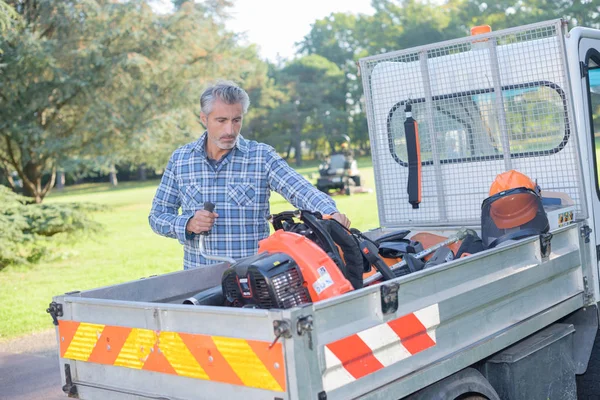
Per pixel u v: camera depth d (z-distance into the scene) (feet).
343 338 8.52
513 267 11.61
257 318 8.24
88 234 51.03
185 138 99.76
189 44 94.32
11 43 71.61
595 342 14.60
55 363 23.21
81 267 46.62
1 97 75.51
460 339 10.46
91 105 81.66
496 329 11.24
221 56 101.60
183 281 12.58
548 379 12.62
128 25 83.56
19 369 22.71
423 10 273.33
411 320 9.47
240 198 13.50
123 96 87.81
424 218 17.12
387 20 290.56
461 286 10.44
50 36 81.05
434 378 9.77
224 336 8.64
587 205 14.73
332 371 8.43
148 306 9.48
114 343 10.02
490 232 13.69
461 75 16.35
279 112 299.79
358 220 58.54
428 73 16.67
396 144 17.37
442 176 16.83
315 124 314.96
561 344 13.12
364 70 17.51
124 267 45.34
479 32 16.34
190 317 9.01
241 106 13.16
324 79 326.85
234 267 9.97
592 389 14.69
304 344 8.03
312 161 319.27
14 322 29.53
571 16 164.86
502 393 11.78
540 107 15.33
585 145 14.78
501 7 206.39
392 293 9.14
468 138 16.47
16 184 94.48
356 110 330.95
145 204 126.00
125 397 9.90
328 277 9.84
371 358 8.92
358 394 8.73
